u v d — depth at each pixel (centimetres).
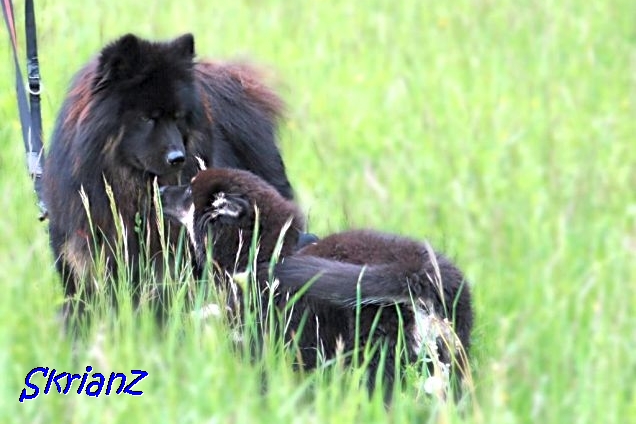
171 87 1155
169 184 1180
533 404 977
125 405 910
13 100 1762
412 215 1555
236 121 1328
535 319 1185
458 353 1048
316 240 1187
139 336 1039
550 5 2655
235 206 1096
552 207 1566
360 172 1714
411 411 962
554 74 2208
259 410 934
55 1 2167
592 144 1844
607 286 1263
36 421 884
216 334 1015
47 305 1135
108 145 1154
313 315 1070
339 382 980
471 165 1711
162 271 1191
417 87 2102
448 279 1038
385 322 1039
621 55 2373
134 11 2333
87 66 1204
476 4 2623
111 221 1173
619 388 1003
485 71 2206
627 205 1584
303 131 1842
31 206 1406
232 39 2259
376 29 2470
